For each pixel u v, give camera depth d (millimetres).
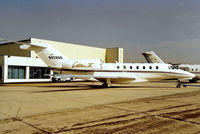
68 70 21297
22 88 19734
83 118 6668
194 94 14141
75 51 42781
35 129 5410
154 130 5336
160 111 7812
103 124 5926
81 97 12266
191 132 5164
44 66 35938
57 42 39344
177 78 20688
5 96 12828
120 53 49219
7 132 5133
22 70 33250
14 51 38781
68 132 5156
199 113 7449
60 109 8250
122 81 20578
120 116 6965
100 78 20172
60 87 21344
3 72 29641
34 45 20016
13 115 7102
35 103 9836
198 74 33438
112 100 10930
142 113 7441
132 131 5246
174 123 6035
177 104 9539
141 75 20453
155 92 15602
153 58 35156
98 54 48625
